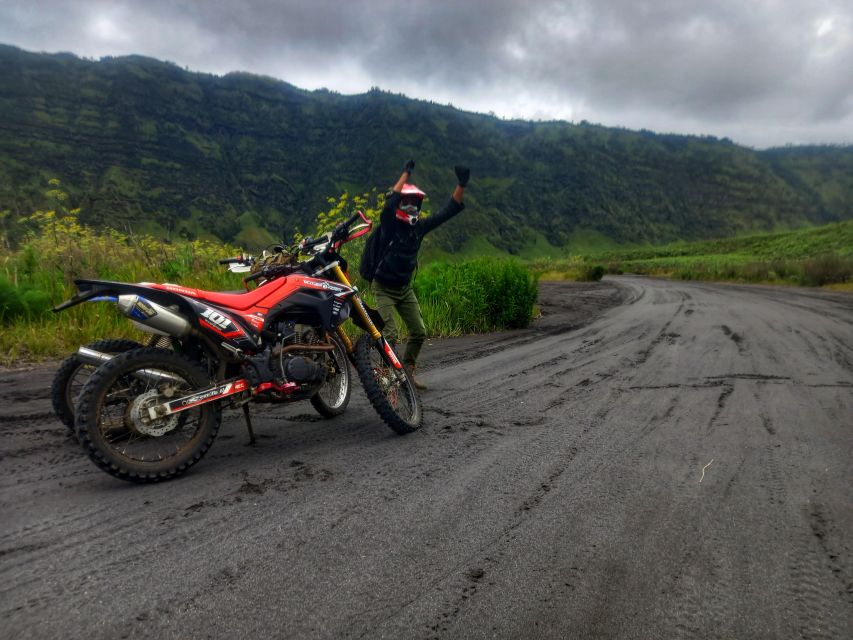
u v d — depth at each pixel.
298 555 2.16
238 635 1.66
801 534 2.41
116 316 7.17
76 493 2.77
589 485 2.95
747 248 94.25
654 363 6.78
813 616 1.82
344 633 1.68
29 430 3.74
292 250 3.84
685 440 3.76
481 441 3.73
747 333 9.59
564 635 1.70
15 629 1.67
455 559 2.15
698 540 2.35
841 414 4.44
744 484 2.98
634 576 2.05
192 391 3.06
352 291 3.96
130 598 1.85
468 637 1.68
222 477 3.02
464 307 10.23
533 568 2.09
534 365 6.65
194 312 3.09
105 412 3.08
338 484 2.93
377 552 2.20
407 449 3.54
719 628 1.75
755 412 4.50
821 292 23.38
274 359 3.42
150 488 2.85
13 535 2.30
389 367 4.04
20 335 6.44
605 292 25.02
